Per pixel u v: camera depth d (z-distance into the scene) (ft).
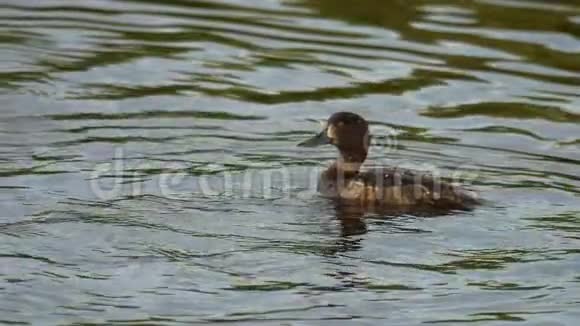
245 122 59.93
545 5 75.56
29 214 48.44
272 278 44.11
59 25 72.08
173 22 72.74
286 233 47.73
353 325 41.14
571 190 52.85
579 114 61.98
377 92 64.03
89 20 72.84
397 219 49.32
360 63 67.41
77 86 63.87
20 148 55.77
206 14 74.23
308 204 50.70
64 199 50.03
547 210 50.39
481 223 48.96
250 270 44.65
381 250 46.42
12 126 58.34
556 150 57.77
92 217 48.34
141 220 48.29
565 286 44.19
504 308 42.68
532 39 70.74
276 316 41.60
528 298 43.34
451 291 43.70
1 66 65.92
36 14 73.61
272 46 69.46
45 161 54.24
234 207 50.01
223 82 64.75
